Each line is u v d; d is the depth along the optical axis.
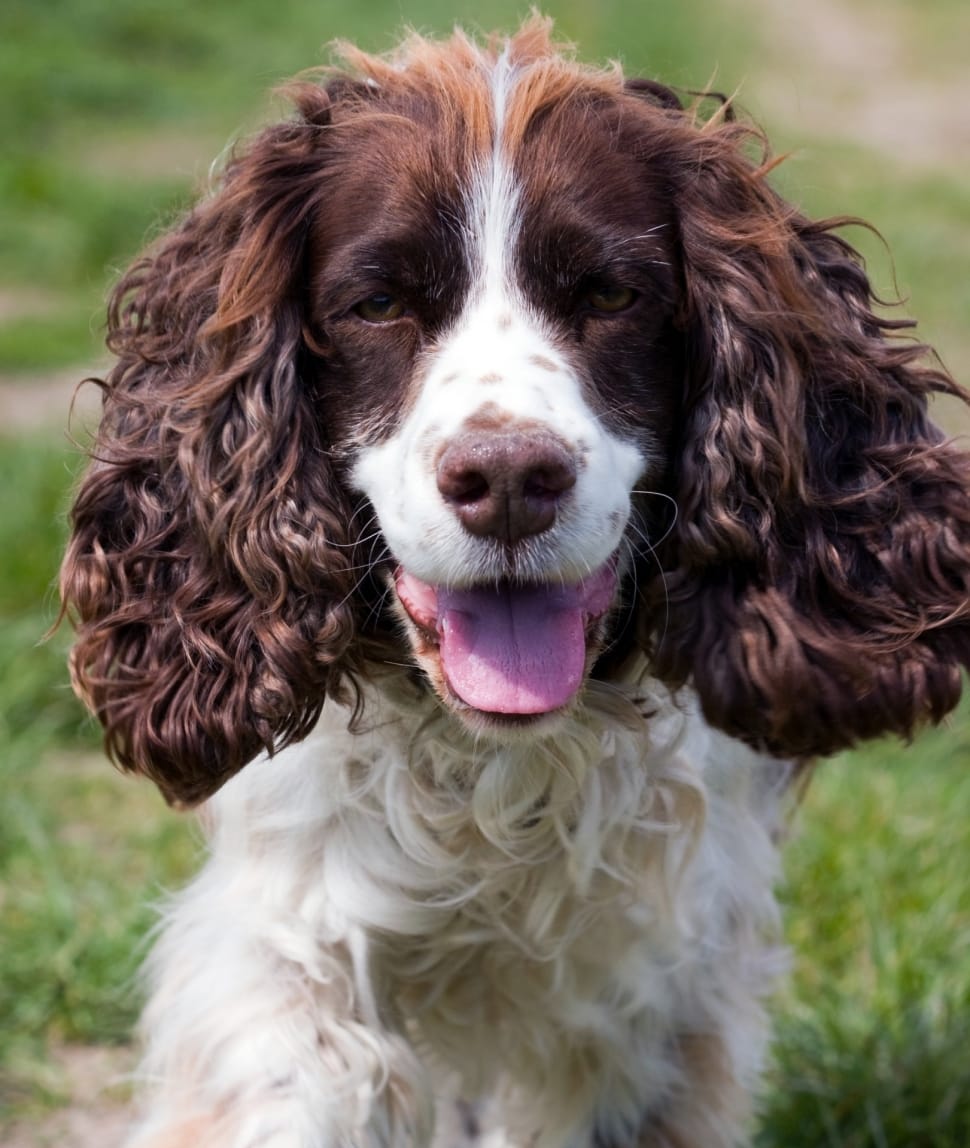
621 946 4.69
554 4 25.58
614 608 4.42
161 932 5.29
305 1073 4.33
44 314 13.82
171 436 4.51
